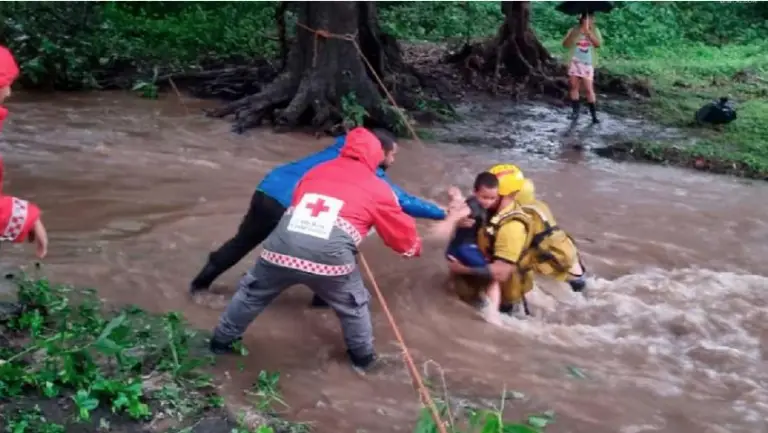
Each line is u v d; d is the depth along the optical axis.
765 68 18.66
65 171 9.52
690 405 5.53
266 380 5.37
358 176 5.51
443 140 12.26
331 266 5.36
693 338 6.52
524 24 16.34
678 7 24.11
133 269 6.95
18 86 13.56
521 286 6.66
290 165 6.30
